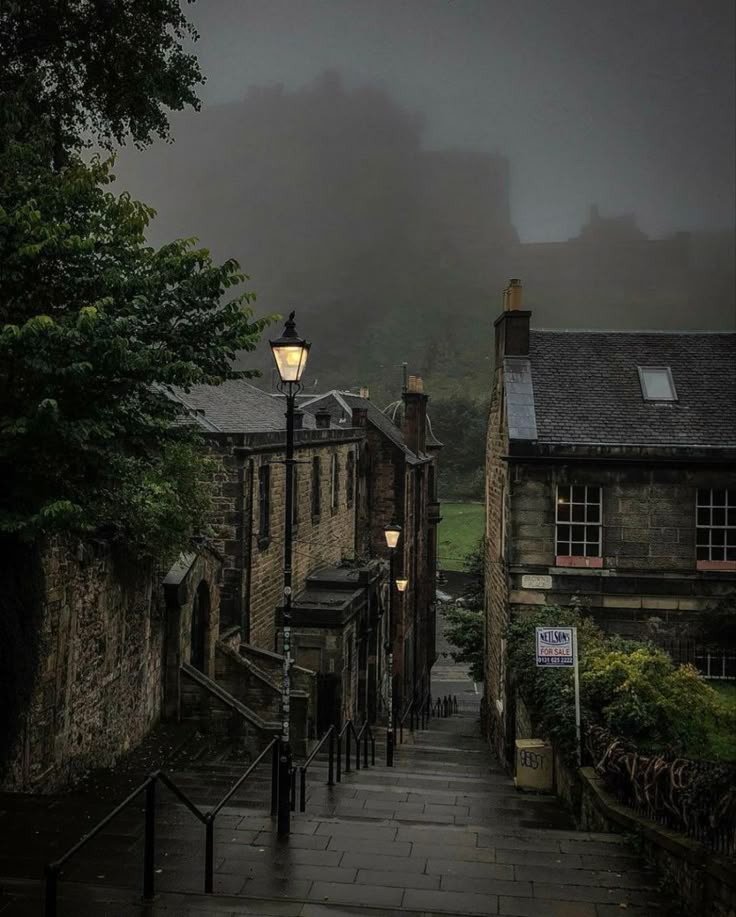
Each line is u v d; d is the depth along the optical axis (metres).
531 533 19.80
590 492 19.81
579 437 19.86
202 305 10.18
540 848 9.02
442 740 25.78
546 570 19.72
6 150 9.95
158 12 13.75
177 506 14.02
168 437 10.55
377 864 8.30
